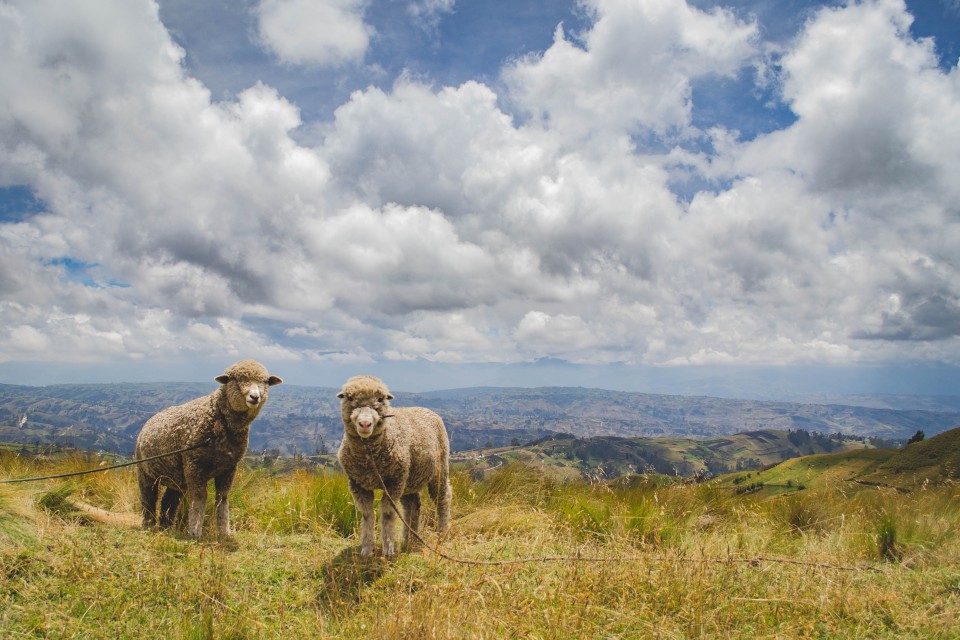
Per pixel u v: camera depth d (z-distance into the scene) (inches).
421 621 145.6
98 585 170.7
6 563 179.5
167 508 293.6
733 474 1958.7
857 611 183.3
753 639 162.7
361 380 232.1
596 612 170.6
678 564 198.4
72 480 286.0
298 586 196.7
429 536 267.4
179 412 268.5
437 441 276.7
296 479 356.8
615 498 323.0
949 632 172.2
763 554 233.9
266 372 265.9
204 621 152.4
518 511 311.4
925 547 262.8
